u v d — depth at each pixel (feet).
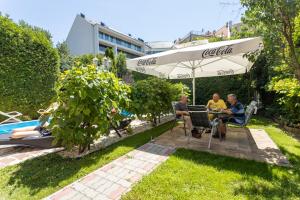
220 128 16.35
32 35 27.53
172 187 8.93
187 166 11.09
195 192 8.52
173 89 26.05
